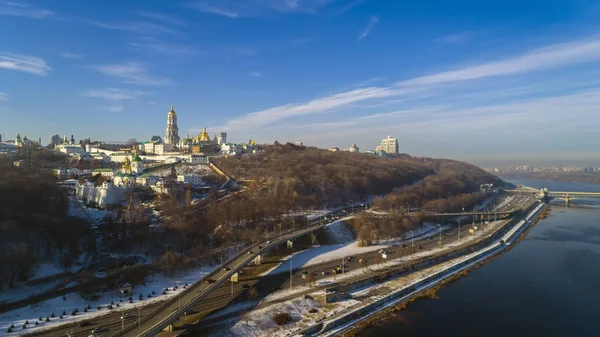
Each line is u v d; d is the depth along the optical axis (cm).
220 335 11150
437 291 15662
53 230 16675
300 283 15400
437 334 12025
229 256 18188
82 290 13362
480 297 15012
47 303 12419
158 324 10244
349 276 16275
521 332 12256
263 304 13225
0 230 15112
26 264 13688
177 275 15638
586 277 17388
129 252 17700
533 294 15362
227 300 13600
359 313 13175
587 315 13500
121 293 13475
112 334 10362
